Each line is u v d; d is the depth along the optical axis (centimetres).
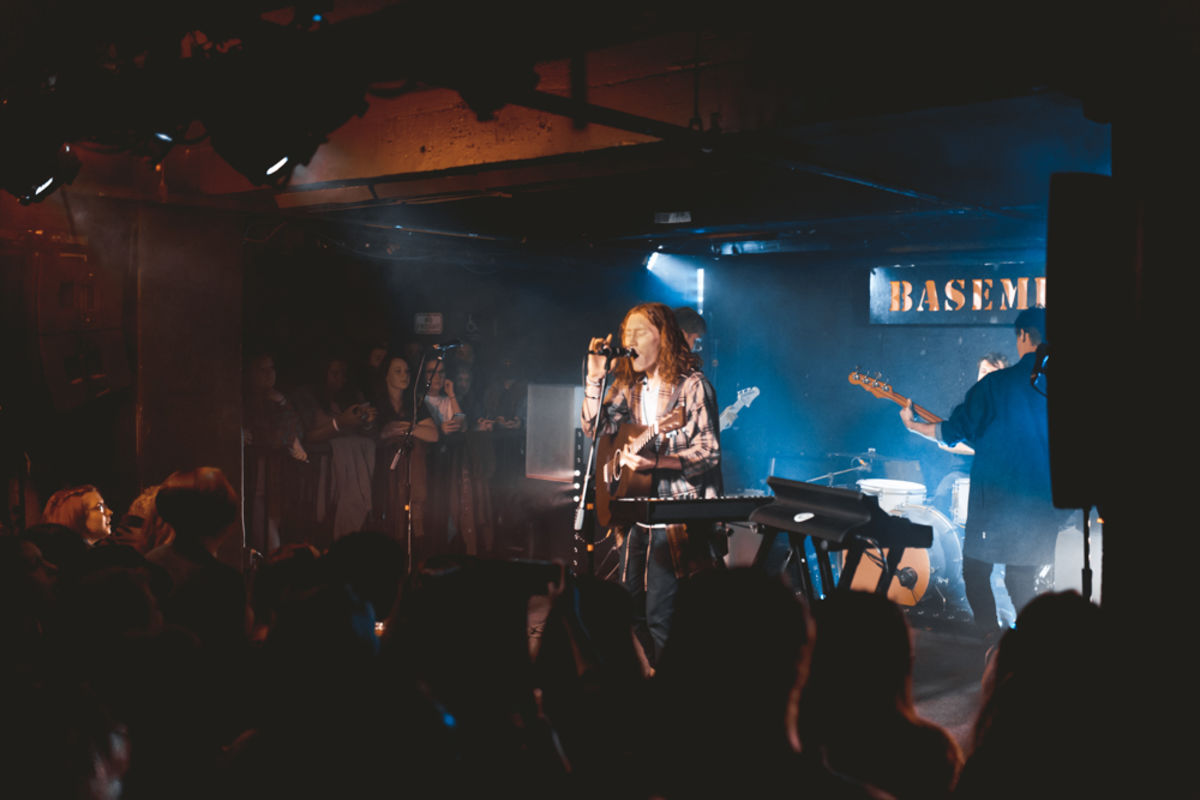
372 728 149
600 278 899
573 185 518
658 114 384
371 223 634
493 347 895
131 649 174
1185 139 246
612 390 459
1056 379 262
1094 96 259
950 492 673
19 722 150
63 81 344
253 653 229
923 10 305
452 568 215
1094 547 526
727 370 916
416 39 270
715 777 131
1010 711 161
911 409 619
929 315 802
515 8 282
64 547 301
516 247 766
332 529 718
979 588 460
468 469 780
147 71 312
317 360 791
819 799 130
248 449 673
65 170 372
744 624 131
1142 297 254
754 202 621
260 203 561
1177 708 237
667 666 136
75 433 524
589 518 457
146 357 523
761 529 403
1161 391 253
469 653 202
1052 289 262
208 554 287
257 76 287
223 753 182
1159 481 254
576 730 198
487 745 165
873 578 611
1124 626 245
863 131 382
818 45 339
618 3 288
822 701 171
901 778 168
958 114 371
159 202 521
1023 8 266
